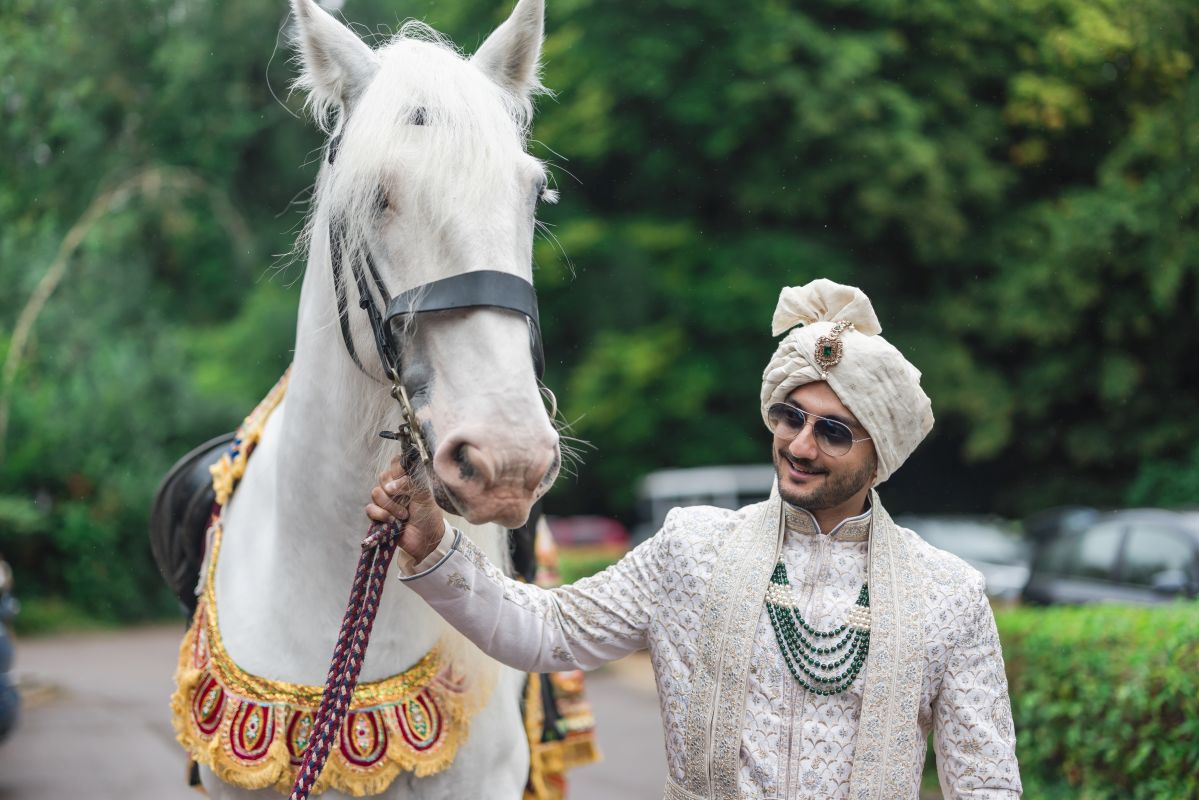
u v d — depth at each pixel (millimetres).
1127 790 4699
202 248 19641
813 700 1893
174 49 18031
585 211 15719
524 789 2729
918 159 13492
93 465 16891
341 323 2211
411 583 2070
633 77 14391
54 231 17812
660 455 16797
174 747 7961
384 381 2215
